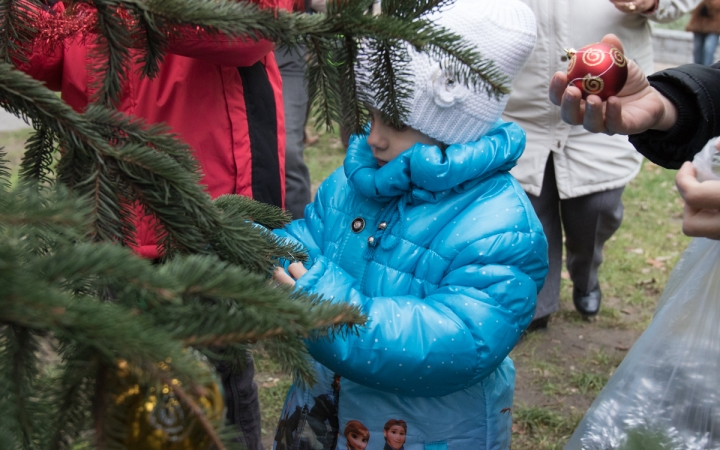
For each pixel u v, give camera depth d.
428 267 1.75
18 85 0.96
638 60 3.41
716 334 1.67
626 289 4.50
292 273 1.75
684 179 1.45
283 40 1.05
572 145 3.43
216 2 1.04
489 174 1.81
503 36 1.73
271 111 2.20
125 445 0.77
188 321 0.81
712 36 7.10
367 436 1.78
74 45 1.89
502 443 1.88
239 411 2.11
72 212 0.75
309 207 2.05
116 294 0.84
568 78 1.68
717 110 1.69
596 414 1.79
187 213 1.05
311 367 1.00
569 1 3.24
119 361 0.71
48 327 0.68
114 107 1.13
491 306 1.64
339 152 6.97
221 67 2.07
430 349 1.58
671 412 1.68
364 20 1.05
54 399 0.76
